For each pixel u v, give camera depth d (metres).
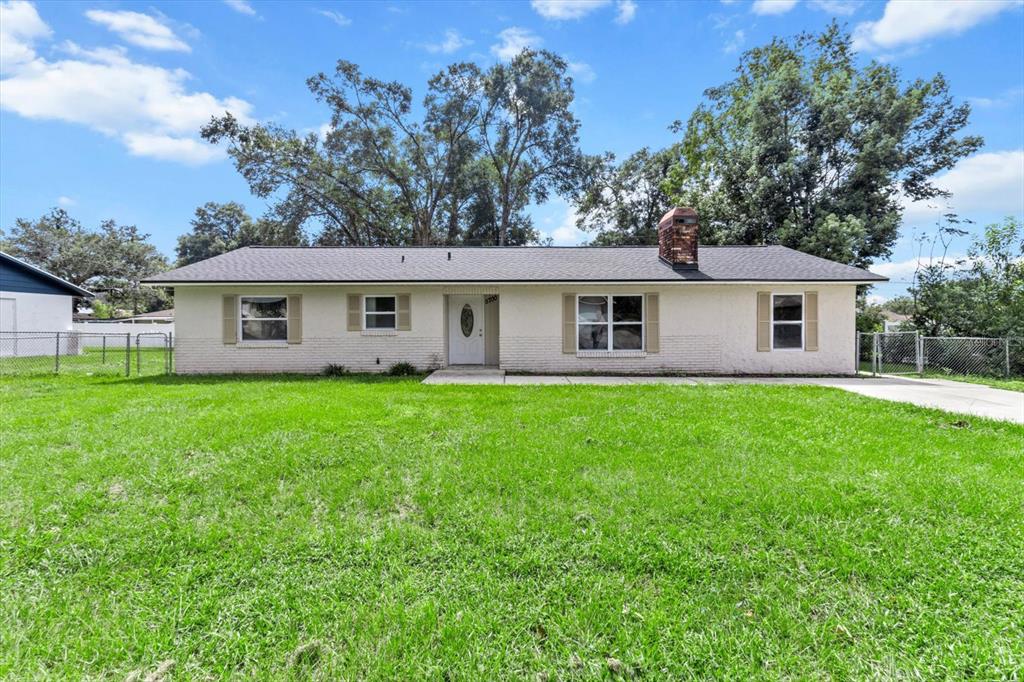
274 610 2.52
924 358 14.70
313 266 13.52
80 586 2.75
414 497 3.80
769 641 2.28
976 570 2.82
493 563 2.93
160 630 2.37
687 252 13.20
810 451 4.91
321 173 30.03
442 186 32.31
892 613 2.47
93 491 3.88
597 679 2.07
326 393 8.47
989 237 15.14
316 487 3.99
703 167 24.95
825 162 21.28
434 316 13.00
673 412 6.79
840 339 12.66
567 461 4.56
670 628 2.37
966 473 4.22
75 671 2.12
